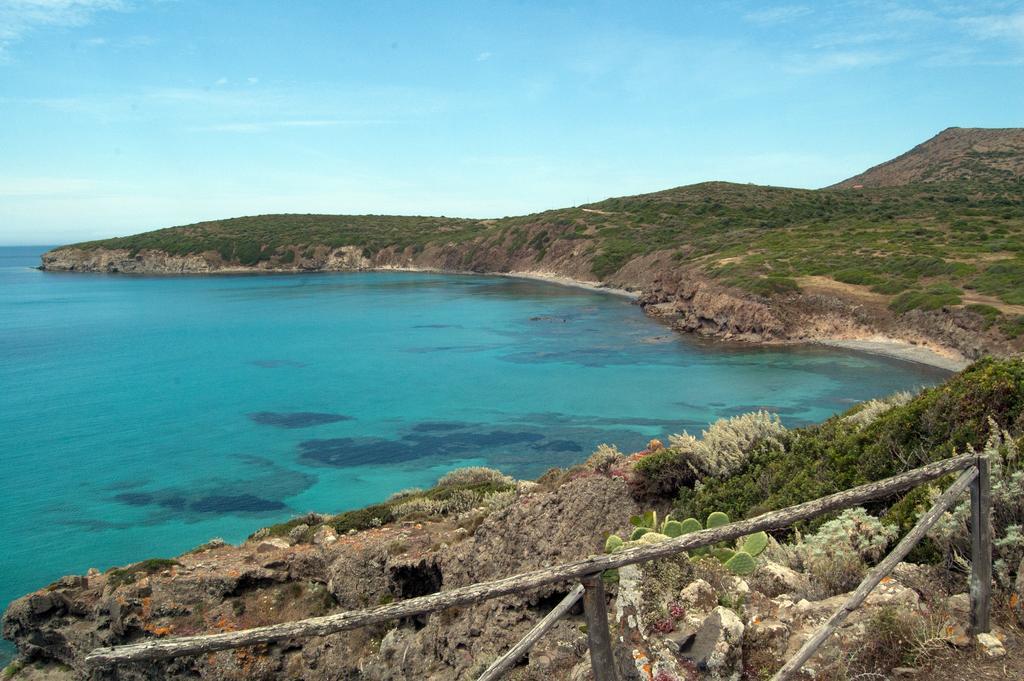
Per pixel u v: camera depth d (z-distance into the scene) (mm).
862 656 4938
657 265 129500
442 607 3865
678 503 12797
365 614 3797
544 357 69375
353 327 92812
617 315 99500
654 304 104812
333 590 15391
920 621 5109
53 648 17719
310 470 37938
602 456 17578
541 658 7641
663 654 5066
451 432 44500
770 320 73938
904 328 66750
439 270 190750
